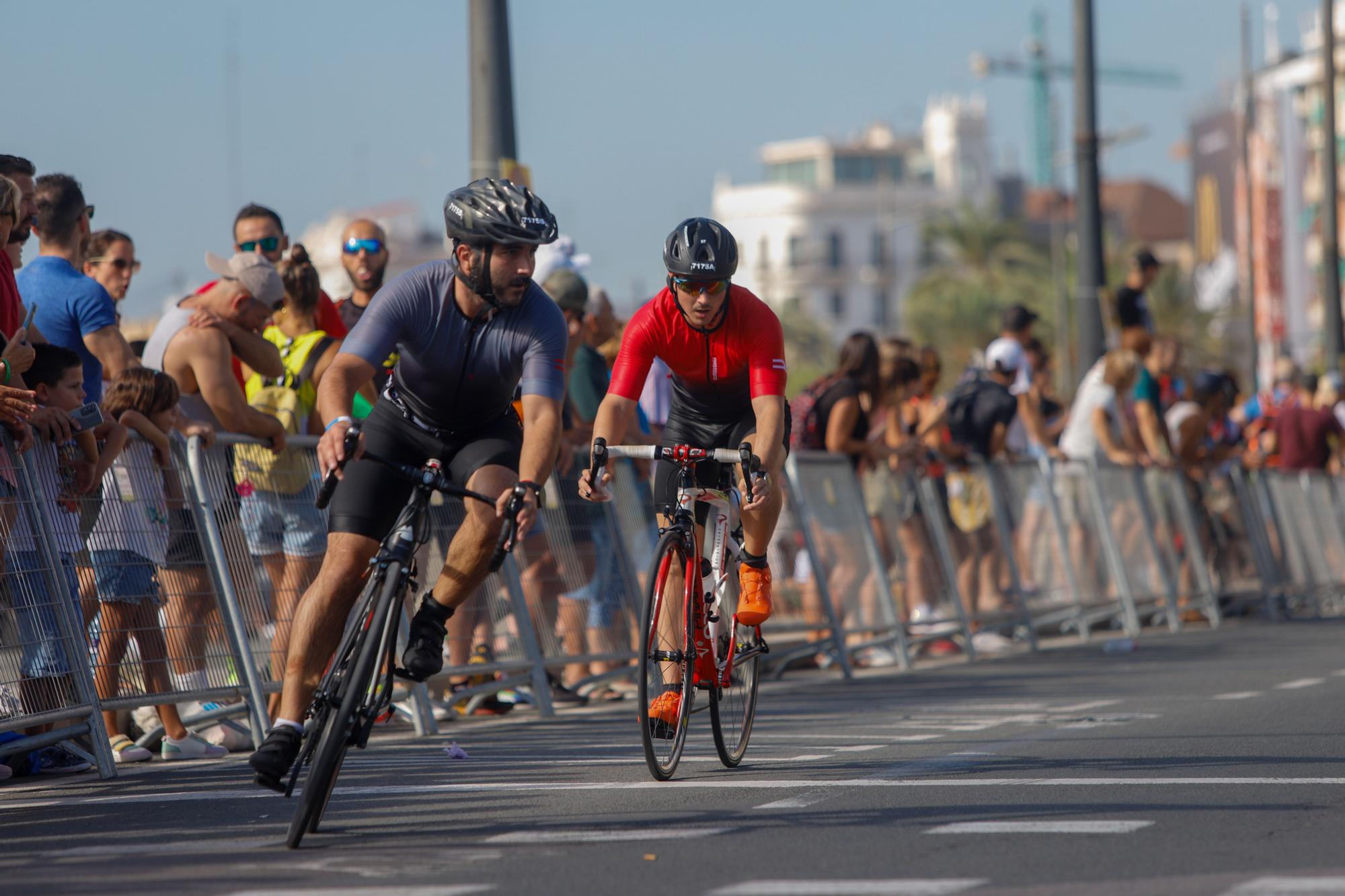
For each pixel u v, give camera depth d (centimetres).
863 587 3850
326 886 1436
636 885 1430
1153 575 5128
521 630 3034
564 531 3184
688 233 2056
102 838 1722
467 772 2184
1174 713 2750
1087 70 5716
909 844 1598
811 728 2658
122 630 2345
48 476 2244
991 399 4466
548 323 1819
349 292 3691
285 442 2666
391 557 1680
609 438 2086
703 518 2150
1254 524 5781
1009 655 4291
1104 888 1384
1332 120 8456
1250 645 4416
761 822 1736
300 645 1717
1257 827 1655
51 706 2172
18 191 2305
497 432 1853
